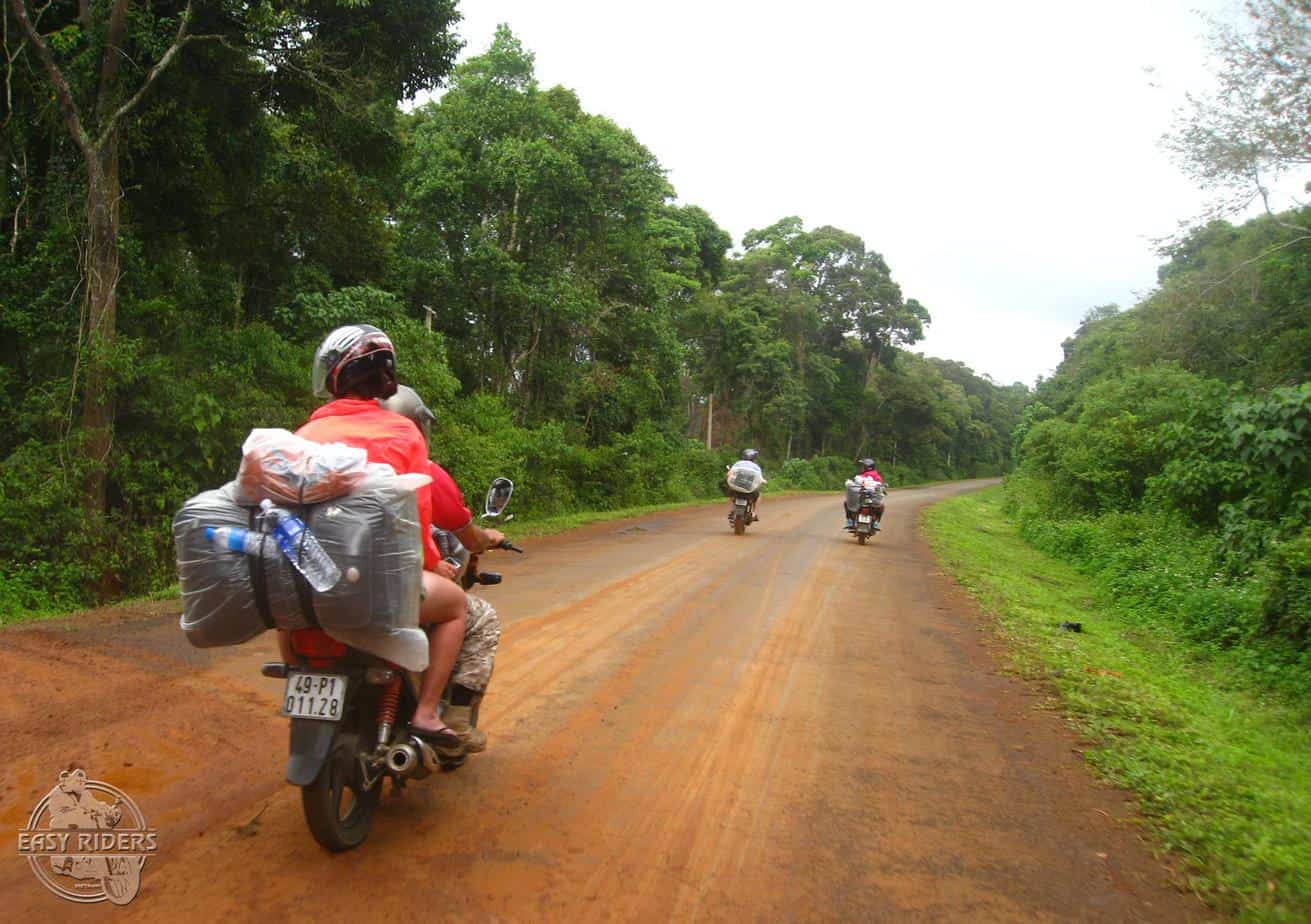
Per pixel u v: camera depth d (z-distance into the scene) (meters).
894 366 66.62
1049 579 15.53
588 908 2.84
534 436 18.70
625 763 4.12
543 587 8.72
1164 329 20.70
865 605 9.25
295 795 3.47
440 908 2.76
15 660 4.99
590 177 20.59
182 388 10.70
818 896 3.03
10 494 9.14
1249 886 3.24
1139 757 4.67
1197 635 9.76
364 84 12.29
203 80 12.20
